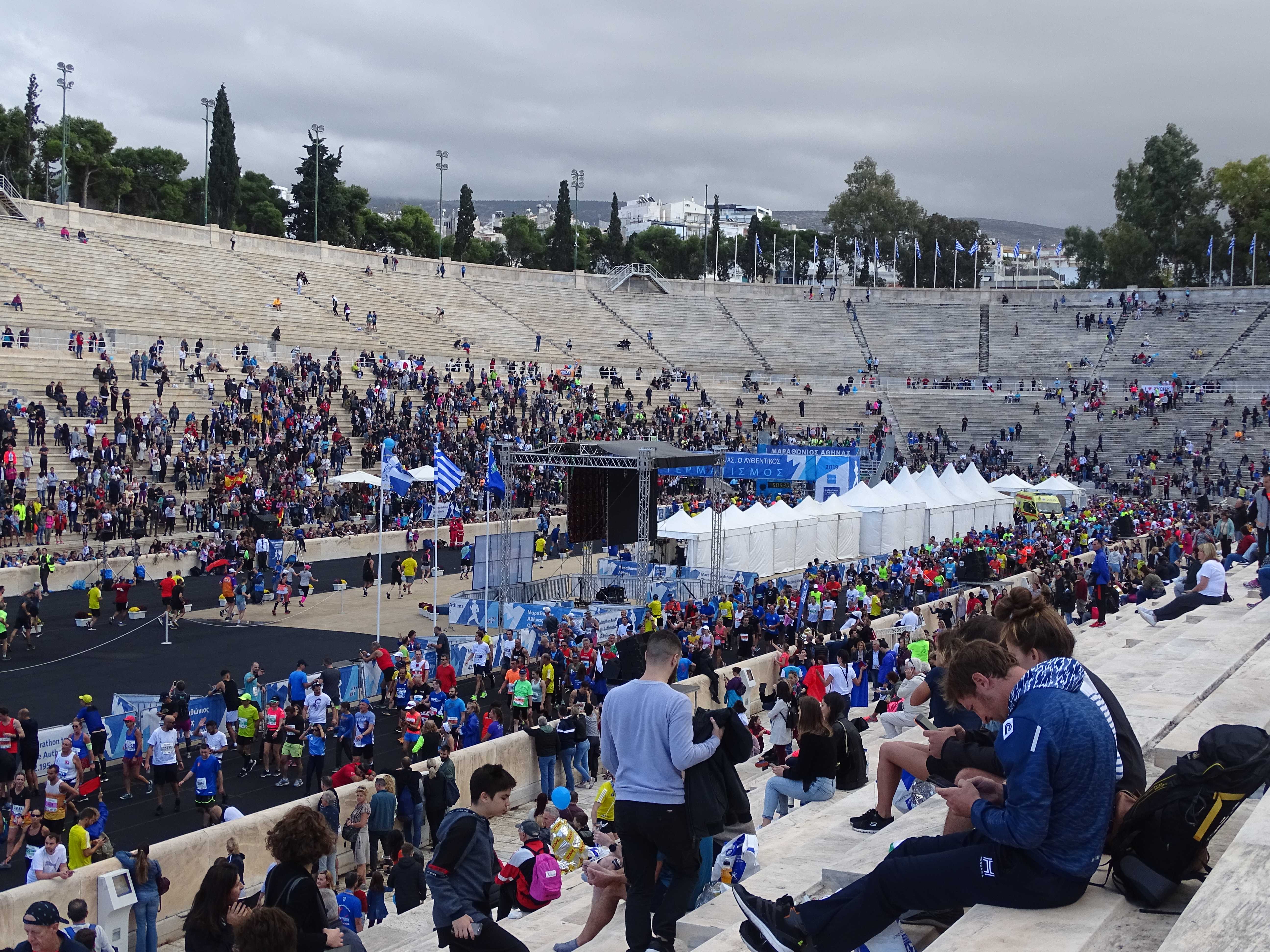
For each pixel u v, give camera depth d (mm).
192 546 48906
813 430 88812
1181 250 131625
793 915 6609
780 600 38031
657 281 112562
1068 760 5852
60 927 12773
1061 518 60656
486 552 40000
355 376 73125
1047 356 104812
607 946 8945
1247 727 6227
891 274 195125
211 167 114562
